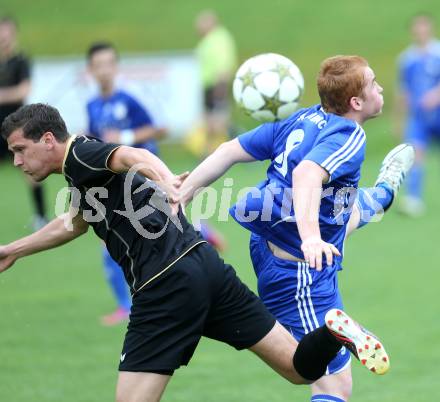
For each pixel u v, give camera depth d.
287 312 17.11
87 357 23.97
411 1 86.81
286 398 20.78
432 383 21.38
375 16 84.50
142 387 15.23
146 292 15.38
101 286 32.00
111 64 29.34
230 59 60.72
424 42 44.28
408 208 43.66
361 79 16.33
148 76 60.41
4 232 40.06
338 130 15.94
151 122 29.62
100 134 29.70
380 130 62.31
